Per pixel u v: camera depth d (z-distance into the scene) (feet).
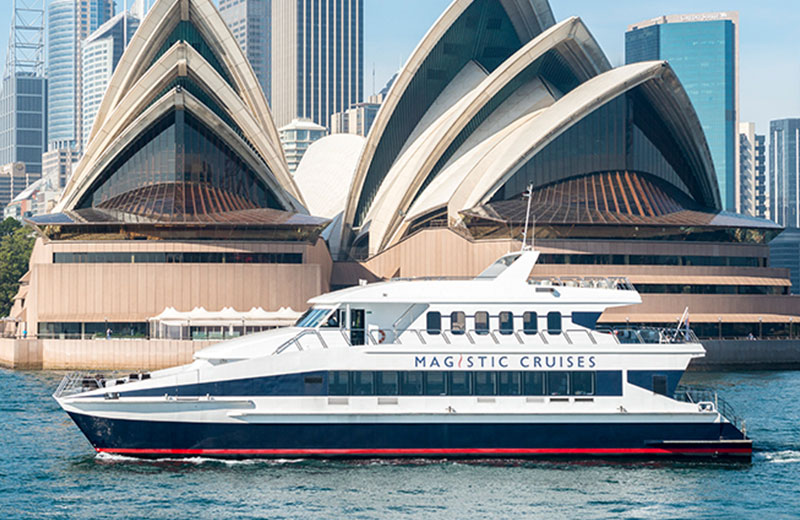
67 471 145.28
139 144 340.18
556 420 148.15
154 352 279.49
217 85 343.46
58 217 317.42
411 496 133.08
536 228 316.60
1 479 141.49
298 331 151.64
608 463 149.07
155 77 335.67
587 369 149.18
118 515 125.59
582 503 131.85
